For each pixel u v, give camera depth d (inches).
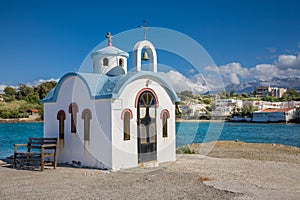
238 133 2039.9
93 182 435.5
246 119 3713.1
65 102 605.3
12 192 382.3
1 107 2669.8
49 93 661.3
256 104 3946.9
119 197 357.7
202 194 369.4
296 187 410.3
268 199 346.9
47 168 549.3
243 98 4530.0
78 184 423.5
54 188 401.1
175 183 428.1
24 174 498.0
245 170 532.7
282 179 461.4
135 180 447.5
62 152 608.1
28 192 381.7
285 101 4350.4
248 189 394.0
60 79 604.7
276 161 649.0
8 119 2568.9
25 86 2970.0
